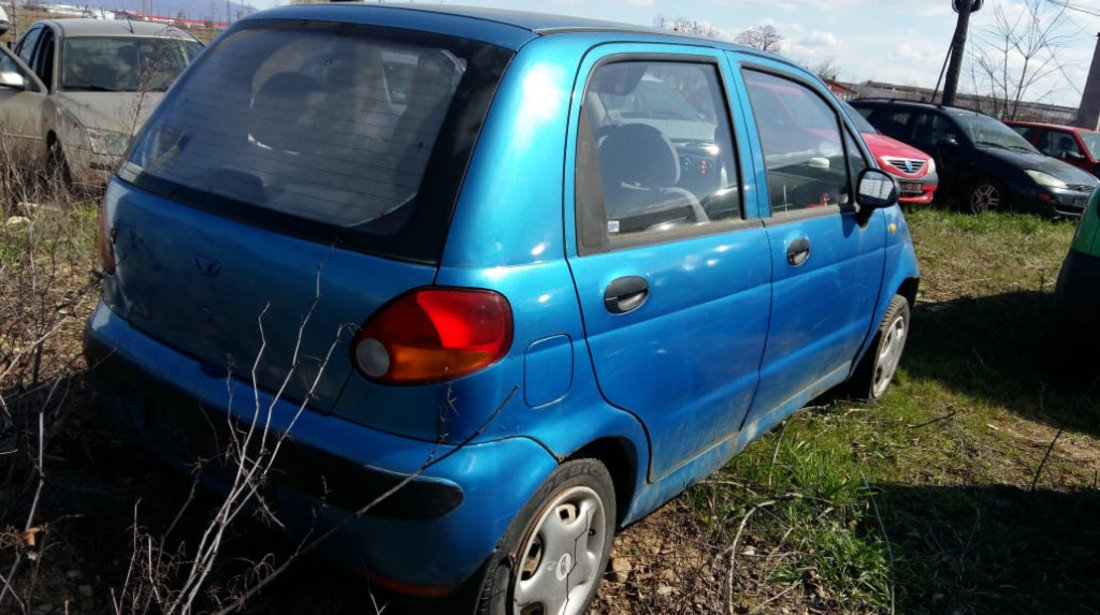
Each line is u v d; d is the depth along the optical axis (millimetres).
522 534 2568
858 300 4488
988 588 3525
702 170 3305
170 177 2947
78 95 7602
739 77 3596
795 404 4227
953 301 7828
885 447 4633
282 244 2551
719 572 3168
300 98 2855
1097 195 5883
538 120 2582
